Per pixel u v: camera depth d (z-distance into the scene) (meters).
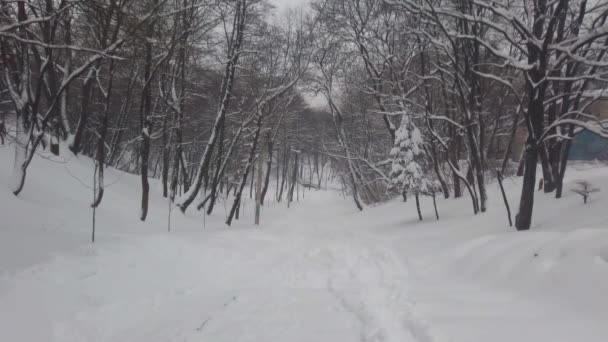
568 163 18.55
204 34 16.16
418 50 16.88
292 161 55.38
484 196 12.39
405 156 15.20
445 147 13.65
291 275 7.53
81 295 5.02
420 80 17.77
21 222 7.05
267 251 10.30
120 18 7.54
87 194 11.52
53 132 12.73
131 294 5.52
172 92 17.56
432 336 3.88
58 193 10.23
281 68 20.95
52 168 11.68
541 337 3.57
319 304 5.43
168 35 12.53
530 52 8.58
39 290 4.71
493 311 4.49
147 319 4.95
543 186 11.86
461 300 5.07
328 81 28.48
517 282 5.35
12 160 10.97
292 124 38.84
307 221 24.05
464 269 6.80
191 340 4.26
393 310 4.95
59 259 5.57
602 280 4.25
